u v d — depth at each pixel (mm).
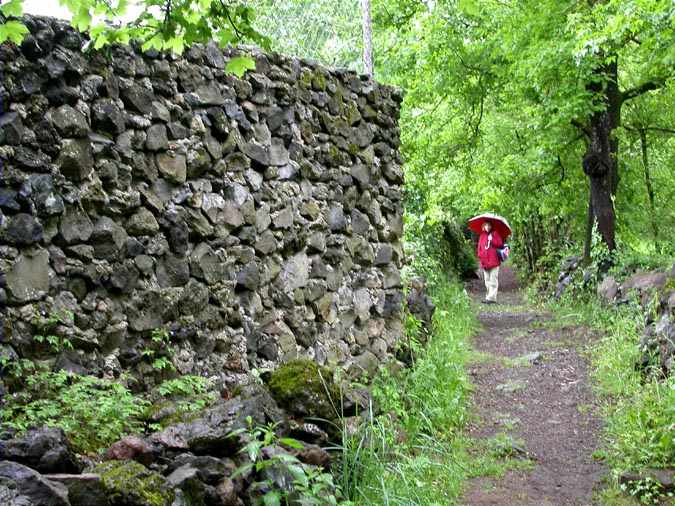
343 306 7066
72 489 3088
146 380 4910
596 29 10617
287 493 3895
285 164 6273
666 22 9344
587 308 12656
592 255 14148
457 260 20375
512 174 15414
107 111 4711
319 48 7980
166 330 5102
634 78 14352
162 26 3799
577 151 16031
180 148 5250
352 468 4664
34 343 4270
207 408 4254
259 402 4418
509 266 29141
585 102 12812
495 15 13250
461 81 14945
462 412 6996
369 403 5324
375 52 15375
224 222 5621
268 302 6078
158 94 5141
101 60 4688
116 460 3588
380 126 7777
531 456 6164
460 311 12883
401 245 8141
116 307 4785
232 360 5641
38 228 4273
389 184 7957
